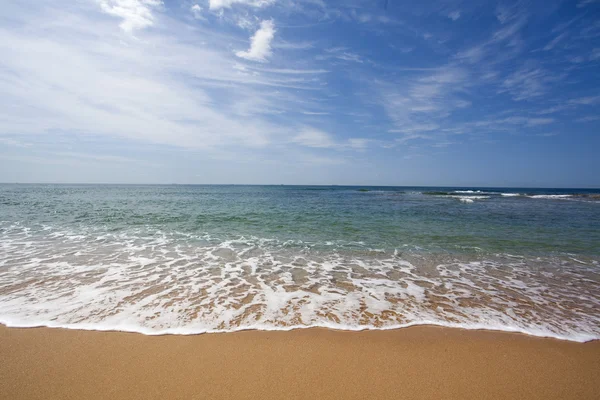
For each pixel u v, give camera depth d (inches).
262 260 297.6
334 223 563.5
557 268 279.4
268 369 122.0
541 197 1679.4
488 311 182.5
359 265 284.7
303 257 312.3
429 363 128.6
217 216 656.4
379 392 110.3
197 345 138.3
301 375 119.0
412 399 107.3
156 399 103.7
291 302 191.9
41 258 286.7
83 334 145.0
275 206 965.8
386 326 161.0
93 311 170.6
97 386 109.8
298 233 454.3
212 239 399.2
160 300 189.6
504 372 123.4
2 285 210.5
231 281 231.5
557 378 120.2
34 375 115.0
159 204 999.6
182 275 243.4
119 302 184.5
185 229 475.8
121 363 123.1
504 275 257.1
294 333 151.6
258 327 156.8
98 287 210.1
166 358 127.4
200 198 1429.6
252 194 2000.5
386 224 556.4
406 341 146.3
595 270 273.7
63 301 183.9
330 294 207.6
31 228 462.9
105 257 295.3
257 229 485.7
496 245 378.0
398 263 293.1
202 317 166.7
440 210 860.6
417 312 179.8
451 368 125.6
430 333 154.6
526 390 113.1
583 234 459.2
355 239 410.9
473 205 1078.4
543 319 172.4
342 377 118.3
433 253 334.6
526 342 147.1
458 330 158.1
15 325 152.1
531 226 542.3
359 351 136.7
